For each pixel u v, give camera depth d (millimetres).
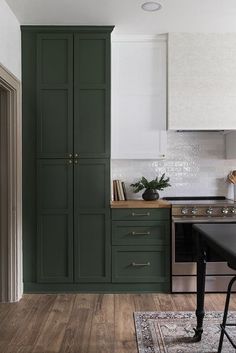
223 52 3566
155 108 3625
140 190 3852
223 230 2268
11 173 3189
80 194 3389
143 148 3629
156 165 4004
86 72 3383
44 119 3377
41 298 3297
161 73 3617
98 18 3195
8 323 2748
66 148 3385
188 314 2883
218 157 3998
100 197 3400
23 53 3367
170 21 3270
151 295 3371
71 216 3391
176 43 3555
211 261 3355
